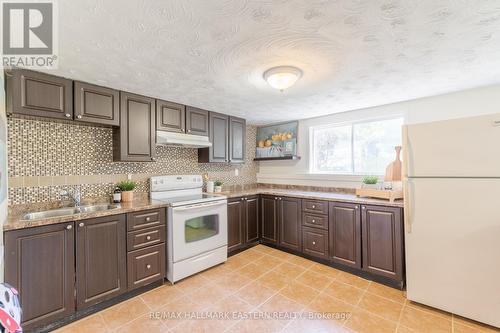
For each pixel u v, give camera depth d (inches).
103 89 91.0
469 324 70.2
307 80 86.3
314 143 153.2
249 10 47.2
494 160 66.4
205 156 132.6
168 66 73.7
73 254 72.8
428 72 80.0
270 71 75.7
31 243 65.3
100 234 78.5
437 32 55.9
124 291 84.0
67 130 91.7
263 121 160.1
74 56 65.9
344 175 134.2
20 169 80.7
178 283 97.0
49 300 68.2
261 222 143.9
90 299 75.9
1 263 57.3
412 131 79.3
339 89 96.7
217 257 113.2
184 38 57.5
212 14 48.3
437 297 75.9
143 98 103.2
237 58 68.6
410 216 80.1
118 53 64.7
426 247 77.5
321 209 115.5
